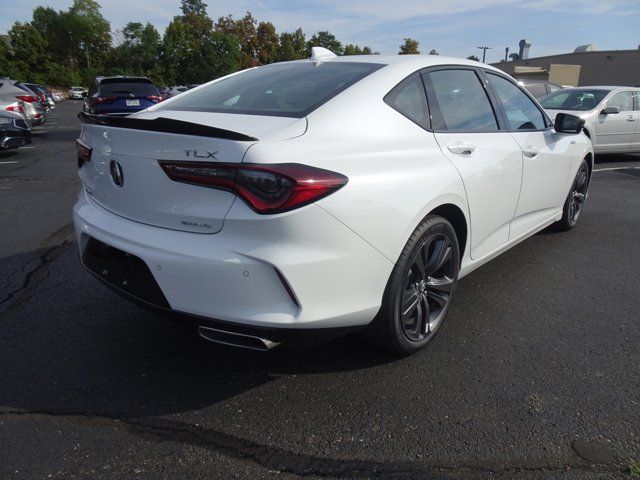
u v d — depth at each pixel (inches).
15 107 426.0
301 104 103.3
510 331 126.0
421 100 115.7
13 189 292.0
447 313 127.7
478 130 129.5
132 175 93.0
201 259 84.7
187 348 116.5
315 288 86.2
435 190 105.1
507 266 170.6
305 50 2827.3
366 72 113.7
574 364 111.3
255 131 92.5
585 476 79.5
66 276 157.5
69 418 92.2
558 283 156.7
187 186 86.4
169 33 2620.6
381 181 94.0
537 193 157.0
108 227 98.2
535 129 157.9
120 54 3164.4
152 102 556.7
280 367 109.1
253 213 82.4
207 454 84.0
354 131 98.4
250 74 132.5
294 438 87.8
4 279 154.8
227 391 100.7
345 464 82.1
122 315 131.9
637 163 419.2
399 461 82.7
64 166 379.9
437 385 103.1
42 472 79.7
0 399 97.1
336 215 86.0
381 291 96.8
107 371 107.1
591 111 392.8
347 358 112.7
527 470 80.8
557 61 1750.7
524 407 96.3
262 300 84.6
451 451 84.9
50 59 3243.1
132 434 88.4
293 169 82.3
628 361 112.7
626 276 163.2
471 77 135.8
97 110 541.0
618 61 1563.7
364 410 95.3
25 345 116.8
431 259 111.3
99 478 78.7
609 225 221.9
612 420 92.6
